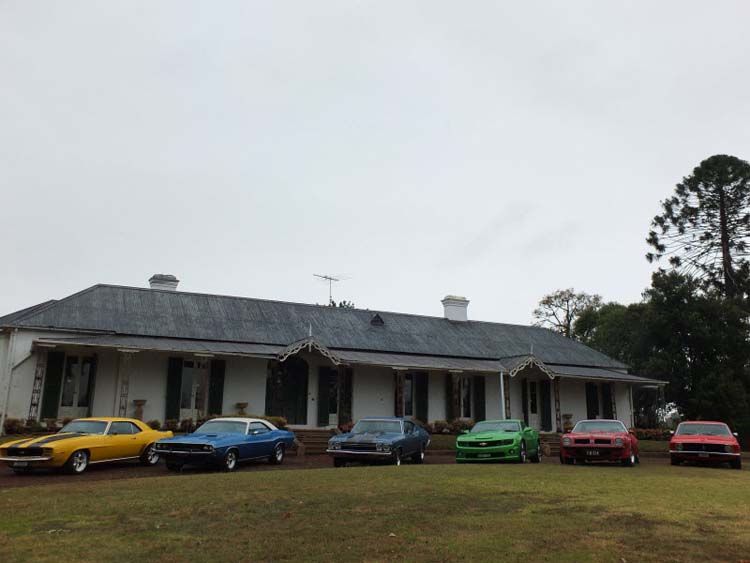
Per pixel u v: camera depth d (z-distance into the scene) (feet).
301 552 21.12
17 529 24.36
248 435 54.13
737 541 23.21
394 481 38.45
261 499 31.09
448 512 28.07
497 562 20.03
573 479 41.60
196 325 87.66
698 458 63.00
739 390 115.96
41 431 70.64
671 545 22.47
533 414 108.68
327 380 92.07
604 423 63.72
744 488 39.42
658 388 125.29
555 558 20.53
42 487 36.42
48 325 75.51
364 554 20.90
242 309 96.84
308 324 98.48
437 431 94.68
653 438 109.40
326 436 81.41
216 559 20.27
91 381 77.71
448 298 120.67
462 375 104.58
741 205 142.82
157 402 80.69
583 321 189.26
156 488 35.19
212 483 37.35
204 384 84.23
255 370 87.56
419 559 20.35
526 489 35.55
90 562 19.75
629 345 145.79
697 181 145.07
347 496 32.19
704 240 147.33
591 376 106.42
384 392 96.12
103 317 81.66
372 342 99.14
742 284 140.05
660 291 129.29
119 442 51.62
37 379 72.54
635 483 40.14
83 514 27.27
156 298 91.66
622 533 24.25
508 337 119.24
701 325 122.01
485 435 61.82
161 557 20.40
